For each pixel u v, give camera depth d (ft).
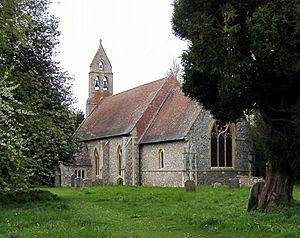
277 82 45.80
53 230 35.22
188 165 126.72
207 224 41.37
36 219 43.16
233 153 134.72
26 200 64.44
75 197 82.02
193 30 44.93
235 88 41.78
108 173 161.38
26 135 46.39
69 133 65.92
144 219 48.24
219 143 132.98
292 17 39.60
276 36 39.29
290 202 49.52
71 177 139.33
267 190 50.31
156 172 139.64
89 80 202.08
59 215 46.83
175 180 130.72
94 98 200.44
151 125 150.92
